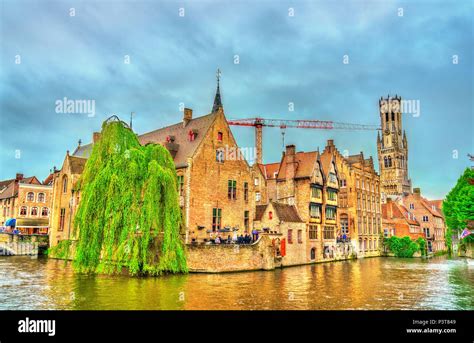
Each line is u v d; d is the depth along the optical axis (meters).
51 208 51.59
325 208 52.34
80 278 28.06
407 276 32.59
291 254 43.69
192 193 38.69
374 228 67.25
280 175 52.72
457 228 60.44
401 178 141.50
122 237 26.31
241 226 42.78
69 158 49.66
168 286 24.69
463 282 28.62
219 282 26.98
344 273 34.84
